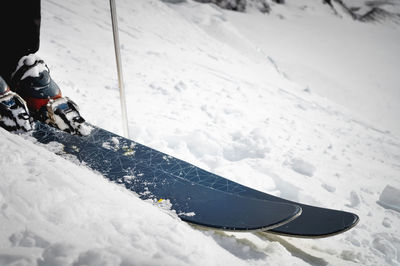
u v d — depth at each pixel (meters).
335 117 8.00
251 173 2.86
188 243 1.11
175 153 2.84
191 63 8.23
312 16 60.59
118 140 2.00
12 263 0.78
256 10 55.38
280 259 1.49
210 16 33.62
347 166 3.97
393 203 2.98
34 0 1.94
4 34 1.91
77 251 0.86
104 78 4.36
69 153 1.77
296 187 2.75
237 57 15.58
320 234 1.56
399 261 2.12
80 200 1.11
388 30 63.81
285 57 41.00
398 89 40.34
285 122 5.26
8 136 1.42
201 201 1.62
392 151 6.12
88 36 7.13
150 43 9.39
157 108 3.85
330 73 39.78
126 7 15.04
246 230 1.43
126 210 1.18
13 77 1.97
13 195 1.00
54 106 1.93
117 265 0.86
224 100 5.34
